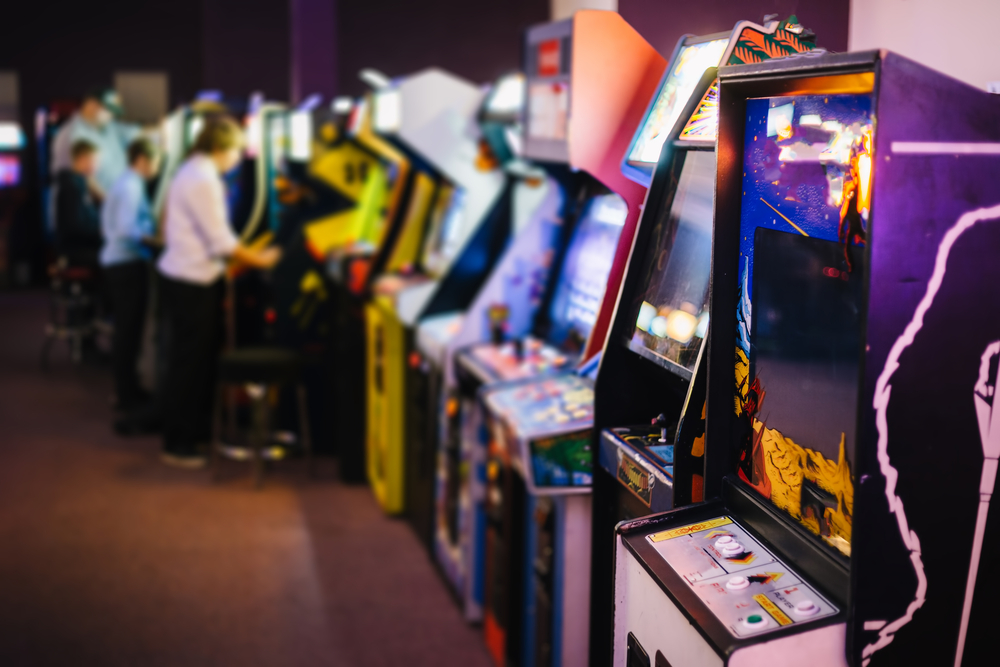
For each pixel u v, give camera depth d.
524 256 2.86
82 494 4.11
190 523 3.79
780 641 1.09
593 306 2.51
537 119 2.45
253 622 2.95
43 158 9.58
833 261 1.14
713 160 1.53
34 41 9.77
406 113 3.14
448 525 3.17
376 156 4.70
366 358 4.17
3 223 9.65
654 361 1.61
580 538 2.05
